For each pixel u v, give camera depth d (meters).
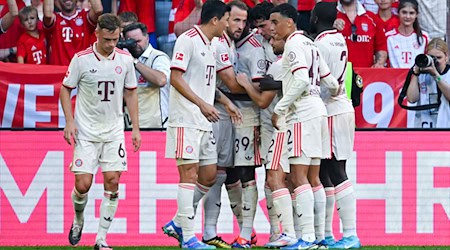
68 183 32.28
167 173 32.28
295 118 27.16
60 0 38.06
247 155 29.50
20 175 32.28
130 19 36.28
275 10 27.75
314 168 28.02
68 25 38.06
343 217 29.05
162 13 38.66
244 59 29.27
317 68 27.42
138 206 32.22
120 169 27.25
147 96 33.88
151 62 34.31
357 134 32.78
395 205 32.78
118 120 27.33
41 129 32.34
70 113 26.95
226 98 28.27
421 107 35.12
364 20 38.50
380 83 35.09
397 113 35.25
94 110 26.98
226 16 27.52
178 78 27.09
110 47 26.53
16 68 34.62
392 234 32.72
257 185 32.12
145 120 33.91
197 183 28.75
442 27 39.00
